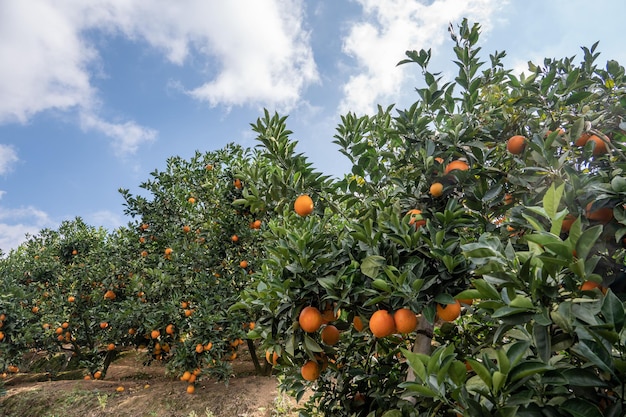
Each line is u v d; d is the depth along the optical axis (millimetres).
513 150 3008
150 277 10086
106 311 10773
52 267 13578
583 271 1591
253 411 7180
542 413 1638
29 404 8766
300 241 2977
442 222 2963
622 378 1456
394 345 3881
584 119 2791
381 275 2701
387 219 3232
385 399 3314
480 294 1925
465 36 3916
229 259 9781
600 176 2312
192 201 10586
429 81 3783
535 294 1726
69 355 13211
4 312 8961
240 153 9641
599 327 1451
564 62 3717
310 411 4129
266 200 4281
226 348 8969
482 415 1628
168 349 9508
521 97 3316
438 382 1688
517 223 2650
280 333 3102
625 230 1944
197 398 7977
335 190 4098
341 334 4059
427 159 3250
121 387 9141
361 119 3957
